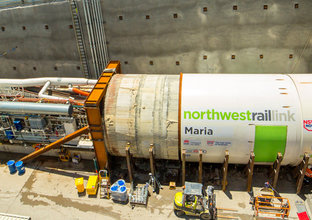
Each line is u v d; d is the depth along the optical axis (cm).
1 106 1683
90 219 1418
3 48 2369
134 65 2214
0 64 2477
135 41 2102
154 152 1549
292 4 1783
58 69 2383
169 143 1485
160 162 1702
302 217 1355
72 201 1530
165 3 1909
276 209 1389
